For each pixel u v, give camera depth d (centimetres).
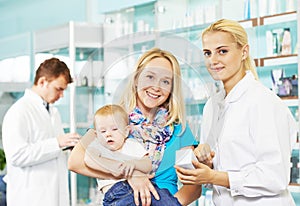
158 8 402
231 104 184
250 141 180
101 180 153
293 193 332
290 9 332
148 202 143
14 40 485
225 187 183
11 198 307
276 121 178
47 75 317
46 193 307
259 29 357
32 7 524
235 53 177
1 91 453
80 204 414
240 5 363
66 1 530
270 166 175
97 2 505
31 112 311
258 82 186
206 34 178
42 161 304
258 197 181
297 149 323
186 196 164
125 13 448
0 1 530
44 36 445
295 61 328
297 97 328
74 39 413
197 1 390
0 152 423
